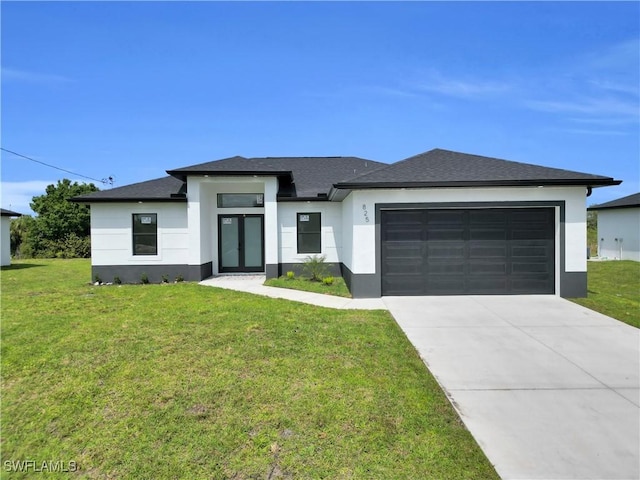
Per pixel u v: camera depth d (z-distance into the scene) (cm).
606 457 305
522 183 934
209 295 1018
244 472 289
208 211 1458
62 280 1407
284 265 1422
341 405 391
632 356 548
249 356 532
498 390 435
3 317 764
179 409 385
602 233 2386
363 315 786
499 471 288
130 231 1325
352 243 1016
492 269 999
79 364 506
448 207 987
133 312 805
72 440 337
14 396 420
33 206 3142
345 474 285
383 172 1038
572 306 873
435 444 324
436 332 670
